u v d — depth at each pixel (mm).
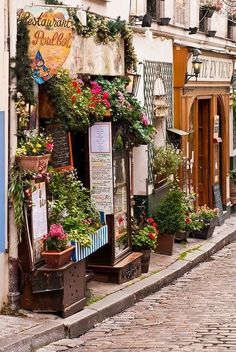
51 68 10789
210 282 15102
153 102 17594
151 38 16734
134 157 17062
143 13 17141
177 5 19609
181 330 10969
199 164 22797
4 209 10617
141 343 10211
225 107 23906
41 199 11133
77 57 12148
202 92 21406
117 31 14000
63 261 10867
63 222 11539
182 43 19891
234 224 23000
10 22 10609
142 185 17047
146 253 14781
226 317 11797
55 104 11305
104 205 13336
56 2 12219
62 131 11984
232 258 18234
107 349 9930
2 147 10516
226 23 24531
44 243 10961
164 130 18469
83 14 12141
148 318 11953
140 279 14227
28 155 10680
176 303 13094
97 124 13133
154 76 17656
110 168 13227
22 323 10430
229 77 23875
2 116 10492
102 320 11727
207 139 22641
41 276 10812
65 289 10930
